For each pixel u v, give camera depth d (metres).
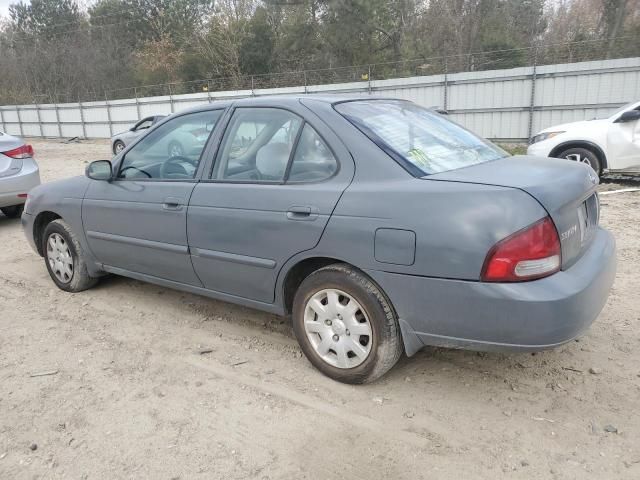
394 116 3.50
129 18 51.16
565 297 2.56
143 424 2.95
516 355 3.56
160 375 3.47
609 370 3.33
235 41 35.44
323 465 2.60
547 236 2.59
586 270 2.79
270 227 3.28
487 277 2.59
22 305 4.75
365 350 3.09
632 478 2.45
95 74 45.47
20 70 46.00
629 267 5.18
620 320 4.00
